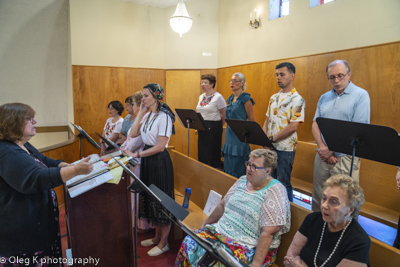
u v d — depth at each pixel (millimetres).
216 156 3371
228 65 5340
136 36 5523
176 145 5828
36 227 1432
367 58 3111
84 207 1638
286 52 4145
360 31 3182
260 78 4609
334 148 1829
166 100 5785
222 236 1748
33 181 1271
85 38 5184
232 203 1843
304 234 1461
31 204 1409
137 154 2238
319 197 2346
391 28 2893
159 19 5672
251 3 4719
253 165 1730
